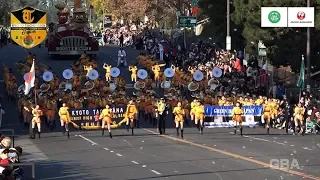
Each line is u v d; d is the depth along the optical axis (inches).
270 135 2389.3
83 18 4862.2
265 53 3329.2
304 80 3127.5
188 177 1466.5
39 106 2388.0
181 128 2285.9
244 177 1455.5
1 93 3417.8
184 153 1863.9
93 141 2181.3
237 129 2605.8
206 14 4338.1
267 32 3250.5
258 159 1736.0
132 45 5689.0
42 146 2063.2
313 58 3193.9
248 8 3422.7
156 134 2381.9
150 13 6461.6
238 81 3331.7
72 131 2504.9
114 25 7711.6
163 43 4510.3
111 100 2640.3
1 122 2667.3
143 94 2829.7
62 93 2896.2
